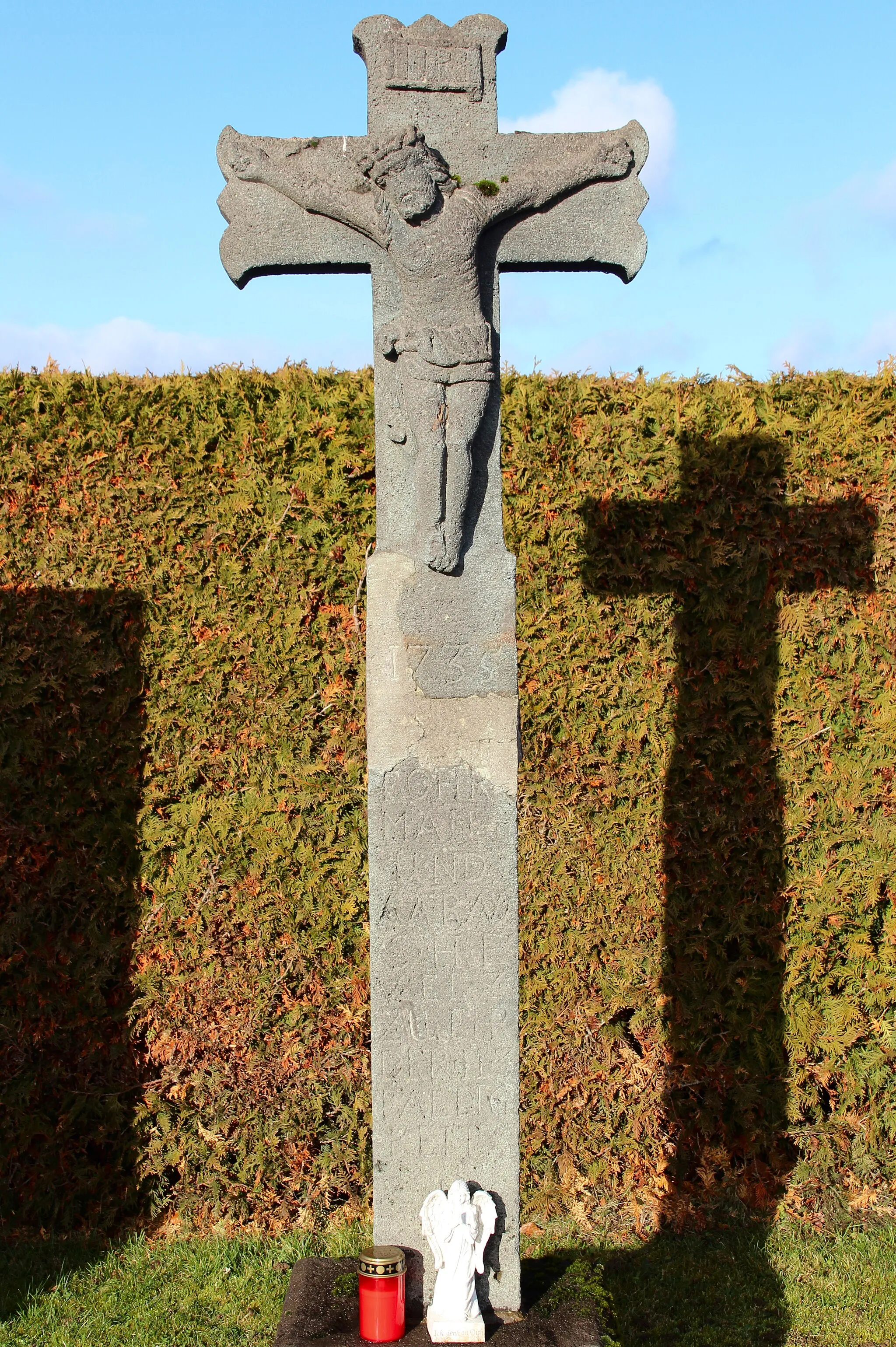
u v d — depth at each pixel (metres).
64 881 5.38
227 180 3.76
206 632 5.45
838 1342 4.50
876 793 5.60
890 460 5.62
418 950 3.66
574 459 5.58
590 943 5.57
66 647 5.36
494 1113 3.66
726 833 5.61
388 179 3.56
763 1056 5.60
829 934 5.61
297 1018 5.45
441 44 3.76
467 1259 3.45
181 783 5.43
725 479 5.58
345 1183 5.46
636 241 3.85
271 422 5.46
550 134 3.82
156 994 5.41
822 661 5.61
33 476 5.39
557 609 5.55
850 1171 5.62
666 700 5.60
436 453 3.57
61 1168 5.39
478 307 3.64
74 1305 4.75
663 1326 4.62
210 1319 4.64
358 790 5.50
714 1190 5.59
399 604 3.65
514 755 3.66
